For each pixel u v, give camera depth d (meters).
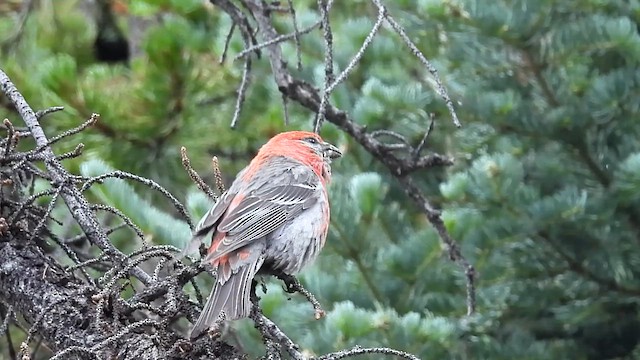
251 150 14.20
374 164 13.58
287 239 8.26
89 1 16.25
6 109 12.06
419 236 11.91
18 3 15.52
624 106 12.92
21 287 6.76
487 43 12.98
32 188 7.58
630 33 12.25
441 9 12.56
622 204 12.96
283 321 11.80
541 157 13.23
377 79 12.90
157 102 12.61
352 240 12.10
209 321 6.34
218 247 7.59
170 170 13.11
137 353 6.07
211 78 13.00
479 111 12.77
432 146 13.90
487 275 12.45
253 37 9.13
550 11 12.74
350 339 10.79
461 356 12.76
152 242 10.51
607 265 13.00
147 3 12.76
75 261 7.08
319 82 12.68
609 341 13.99
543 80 13.12
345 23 13.60
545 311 13.48
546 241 12.62
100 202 11.58
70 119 12.24
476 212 12.05
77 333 6.36
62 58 12.27
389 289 12.33
